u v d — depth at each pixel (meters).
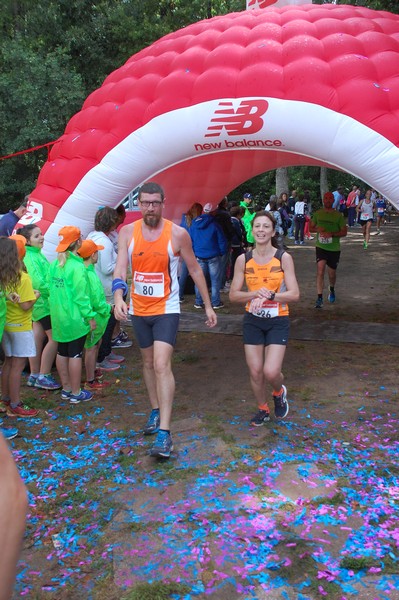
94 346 5.54
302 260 14.73
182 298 9.85
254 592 2.68
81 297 4.98
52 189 6.36
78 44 22.27
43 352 5.63
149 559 2.96
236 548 3.00
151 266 4.08
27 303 4.69
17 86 21.03
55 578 2.86
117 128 5.99
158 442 3.94
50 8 21.66
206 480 3.70
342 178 38.81
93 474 3.89
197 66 5.84
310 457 3.97
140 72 6.33
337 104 5.20
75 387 5.26
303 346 6.92
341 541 3.04
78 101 21.22
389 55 5.43
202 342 7.30
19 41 21.31
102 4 22.33
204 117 5.56
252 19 6.34
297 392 5.38
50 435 4.61
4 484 0.90
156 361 4.03
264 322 4.33
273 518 3.25
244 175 9.23
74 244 5.07
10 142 21.97
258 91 5.40
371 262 13.82
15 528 0.89
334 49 5.49
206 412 4.93
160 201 3.97
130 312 4.29
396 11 11.88
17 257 4.35
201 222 8.89
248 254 4.38
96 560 2.99
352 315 8.52
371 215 16.44
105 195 6.14
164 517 3.33
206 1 22.94
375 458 3.97
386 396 5.22
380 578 2.75
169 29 21.84
